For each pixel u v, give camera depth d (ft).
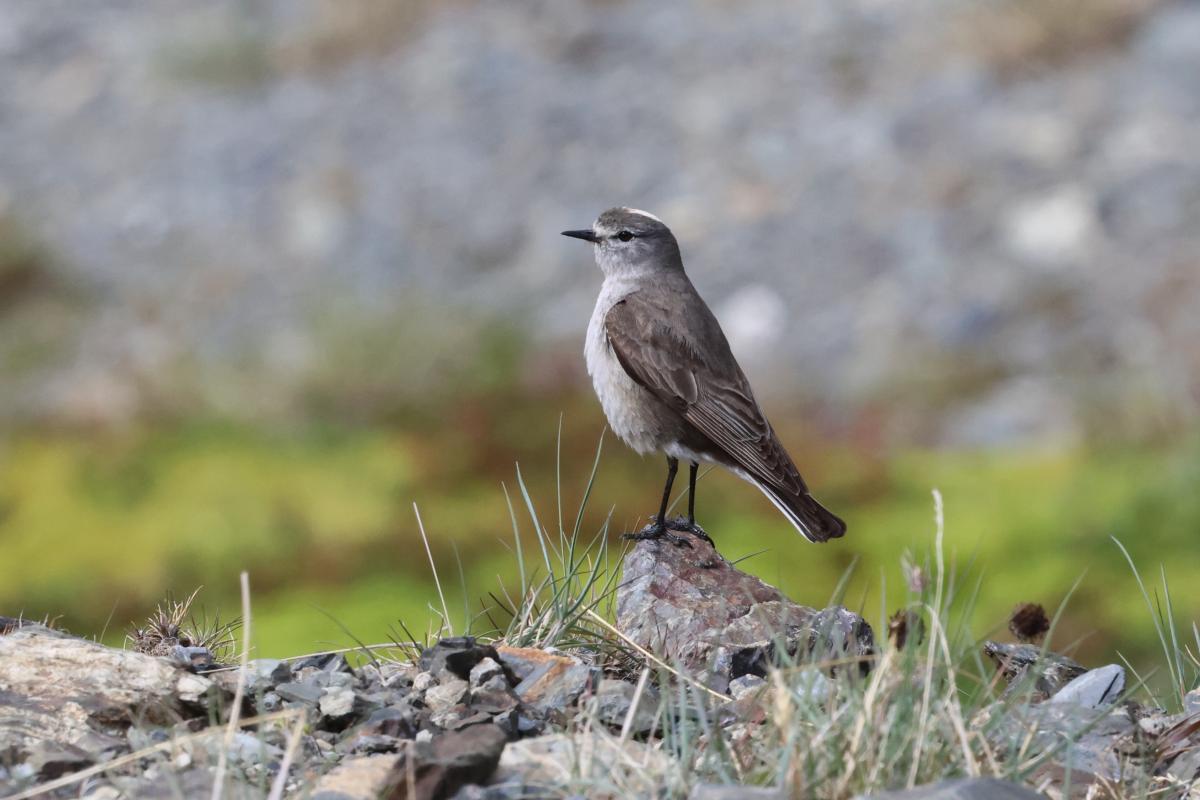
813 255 76.69
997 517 49.06
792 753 16.39
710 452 29.96
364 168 90.89
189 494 55.88
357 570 50.62
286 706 19.77
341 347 65.62
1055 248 73.77
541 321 72.23
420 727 19.44
